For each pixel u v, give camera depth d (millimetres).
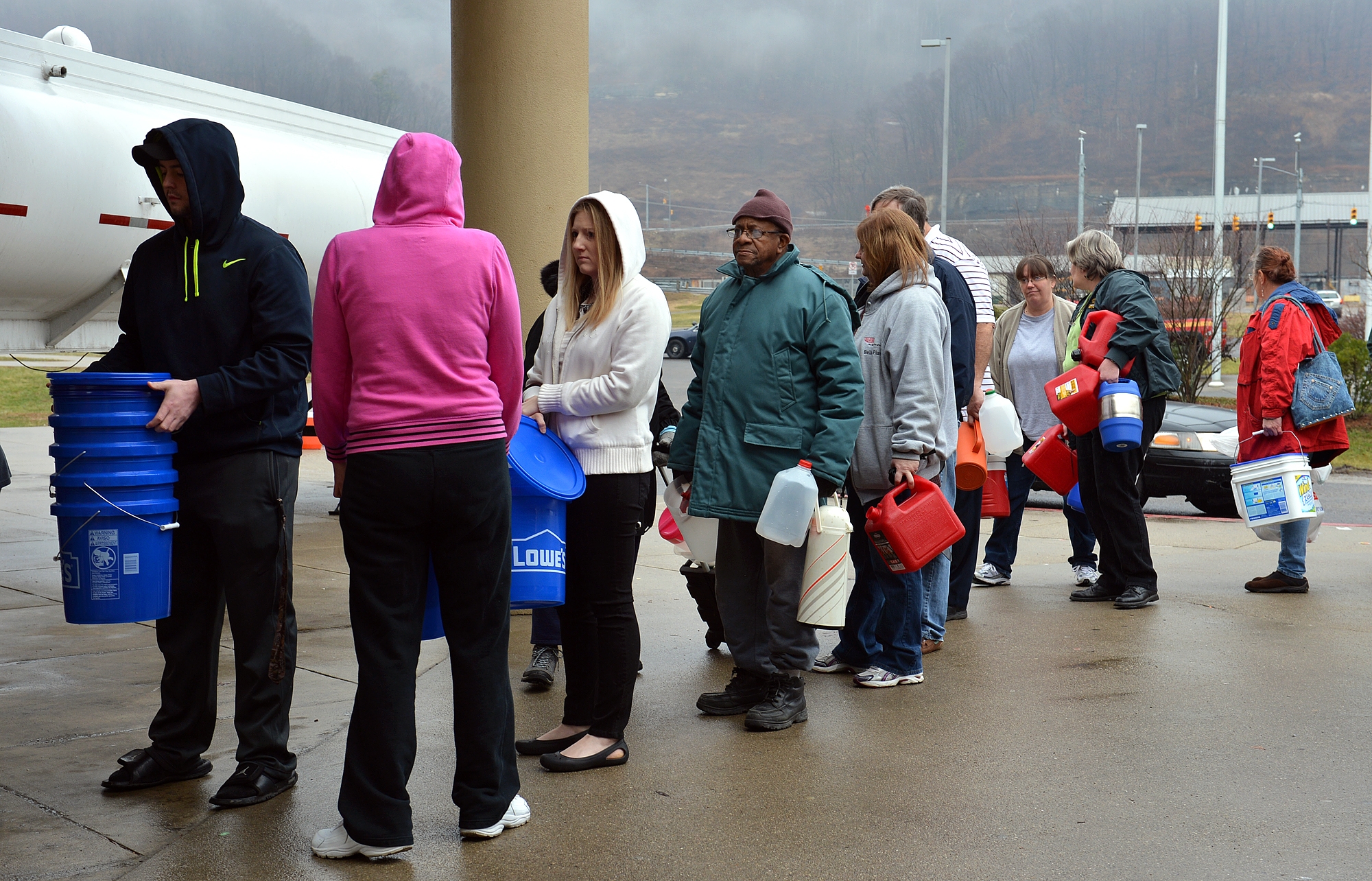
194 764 3453
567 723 3750
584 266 3658
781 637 3920
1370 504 11133
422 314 2861
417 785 3422
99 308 7445
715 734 3910
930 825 3070
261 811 3195
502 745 3033
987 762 3570
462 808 3002
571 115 6258
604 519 3559
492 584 2986
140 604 3152
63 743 3785
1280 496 6074
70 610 3145
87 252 7039
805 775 3469
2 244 6520
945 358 4461
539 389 3646
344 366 2947
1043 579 6922
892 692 4406
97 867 2816
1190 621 5527
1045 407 6594
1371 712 4027
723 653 5086
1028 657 4879
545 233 6227
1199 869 2785
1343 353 18516
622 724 3615
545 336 3818
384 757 2852
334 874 2789
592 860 2871
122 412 3098
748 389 3918
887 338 4293
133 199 7191
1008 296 26656
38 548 7988
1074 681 4488
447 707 4227
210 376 3135
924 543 4223
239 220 3318
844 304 3951
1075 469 6219
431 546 2967
